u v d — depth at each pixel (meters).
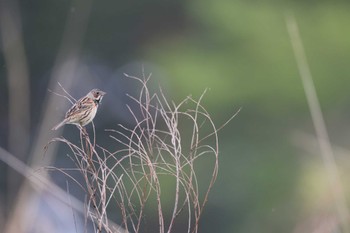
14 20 19.73
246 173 19.67
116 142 20.06
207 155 19.50
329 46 20.86
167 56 21.22
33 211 9.05
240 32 21.03
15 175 11.66
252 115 20.19
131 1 21.50
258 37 20.84
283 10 21.03
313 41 20.89
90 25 21.45
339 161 13.32
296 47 9.66
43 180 8.27
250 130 20.11
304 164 17.62
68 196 8.18
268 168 19.58
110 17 21.61
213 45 21.19
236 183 19.62
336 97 20.33
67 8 20.98
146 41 21.83
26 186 9.07
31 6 21.08
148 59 21.39
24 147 11.41
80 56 20.42
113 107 20.89
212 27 21.36
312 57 20.77
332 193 9.76
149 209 18.12
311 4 21.34
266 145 19.97
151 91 20.23
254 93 20.30
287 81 20.30
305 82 9.42
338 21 21.06
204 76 20.25
